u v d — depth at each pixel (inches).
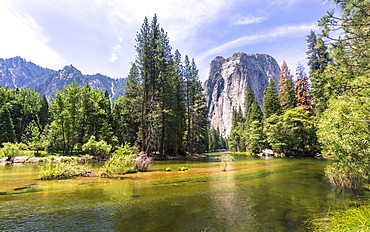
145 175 497.0
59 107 1239.5
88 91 1396.4
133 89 1370.6
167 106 1264.8
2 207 236.2
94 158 1003.9
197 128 1722.4
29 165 769.6
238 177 466.6
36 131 1170.6
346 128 222.4
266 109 1777.8
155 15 1250.6
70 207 237.6
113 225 185.9
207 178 451.2
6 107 1499.8
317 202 265.7
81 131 1386.6
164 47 1301.7
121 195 295.1
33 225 184.4
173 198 281.1
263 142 1716.3
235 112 3075.8
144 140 1152.2
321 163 794.2
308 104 1533.0
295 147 1362.0
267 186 365.1
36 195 292.5
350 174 335.3
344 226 164.7
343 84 175.9
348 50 162.9
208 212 224.8
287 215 217.2
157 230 176.2
